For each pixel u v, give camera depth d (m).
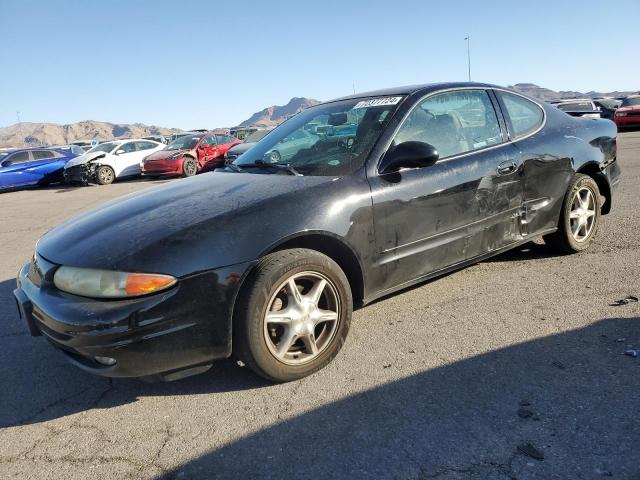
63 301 2.57
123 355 2.45
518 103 4.22
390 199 3.15
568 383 2.59
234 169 3.73
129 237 2.68
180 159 16.88
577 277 4.01
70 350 2.61
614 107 24.69
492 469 2.05
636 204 6.32
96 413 2.74
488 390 2.60
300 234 2.79
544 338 3.08
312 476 2.10
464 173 3.53
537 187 4.04
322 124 3.74
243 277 2.65
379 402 2.58
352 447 2.26
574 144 4.34
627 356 2.79
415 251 3.31
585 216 4.52
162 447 2.39
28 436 2.57
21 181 16.80
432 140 3.51
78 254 2.67
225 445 2.36
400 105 3.50
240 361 2.83
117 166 17.34
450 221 3.47
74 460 2.35
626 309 3.37
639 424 2.24
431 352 3.04
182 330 2.53
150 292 2.46
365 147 3.27
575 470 2.01
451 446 2.21
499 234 3.81
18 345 3.67
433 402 2.54
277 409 2.60
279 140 3.88
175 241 2.58
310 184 3.03
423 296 3.90
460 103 3.81
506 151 3.84
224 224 2.69
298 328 2.83
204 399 2.77
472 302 3.71
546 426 2.28
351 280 3.16
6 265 6.18
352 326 3.49
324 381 2.83
